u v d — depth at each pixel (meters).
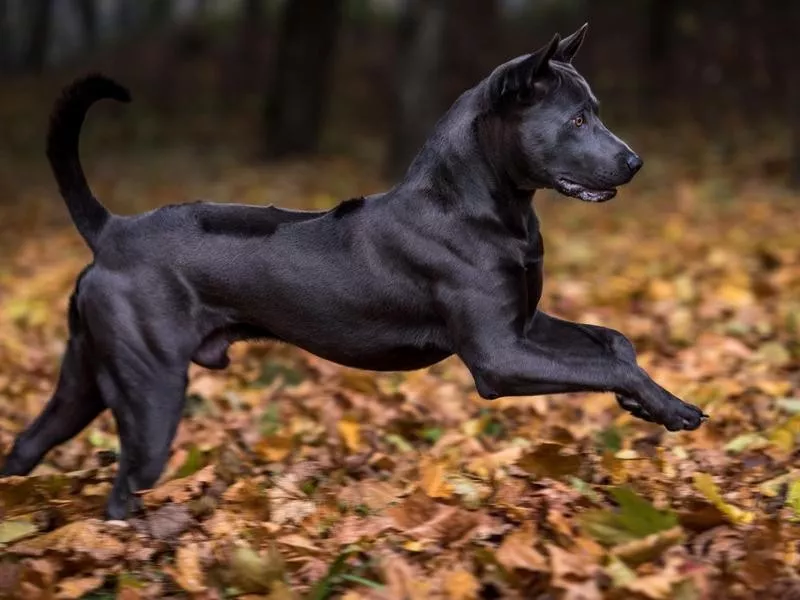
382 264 6.01
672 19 28.00
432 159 6.00
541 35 33.50
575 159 5.77
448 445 7.32
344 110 30.61
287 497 6.32
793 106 17.81
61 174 6.40
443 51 19.55
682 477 6.38
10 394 9.39
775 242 13.16
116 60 39.03
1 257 15.79
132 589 5.20
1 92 37.91
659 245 13.88
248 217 6.24
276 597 4.99
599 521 5.35
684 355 9.22
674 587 4.79
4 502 6.45
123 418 6.25
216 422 8.30
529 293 5.98
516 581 5.02
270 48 37.03
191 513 6.22
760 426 7.49
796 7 19.66
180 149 27.72
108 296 6.20
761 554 5.07
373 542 5.62
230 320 6.25
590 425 7.70
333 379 9.23
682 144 22.97
